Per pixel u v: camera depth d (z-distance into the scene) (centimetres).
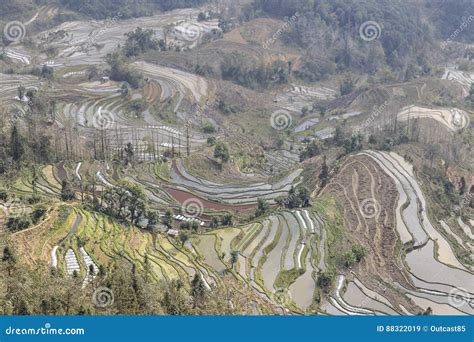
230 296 7406
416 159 13400
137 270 7638
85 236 8812
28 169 11706
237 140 17375
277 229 10319
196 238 9938
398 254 9944
